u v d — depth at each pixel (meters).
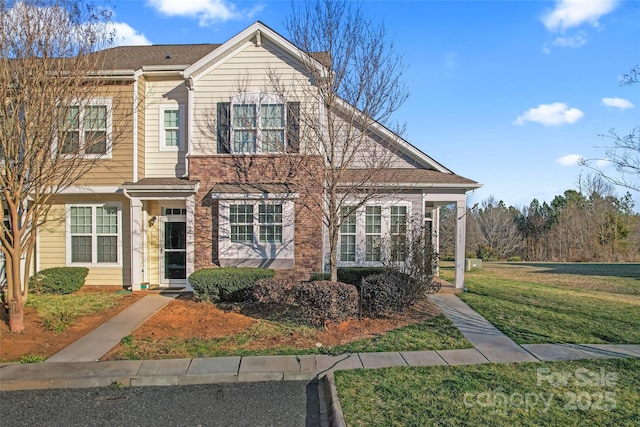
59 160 9.20
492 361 6.62
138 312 9.89
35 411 5.33
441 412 4.75
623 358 6.64
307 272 12.05
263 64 12.26
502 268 21.59
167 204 13.12
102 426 4.91
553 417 4.60
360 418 4.63
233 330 8.52
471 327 8.61
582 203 37.56
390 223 12.53
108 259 13.03
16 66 8.54
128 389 6.05
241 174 12.24
